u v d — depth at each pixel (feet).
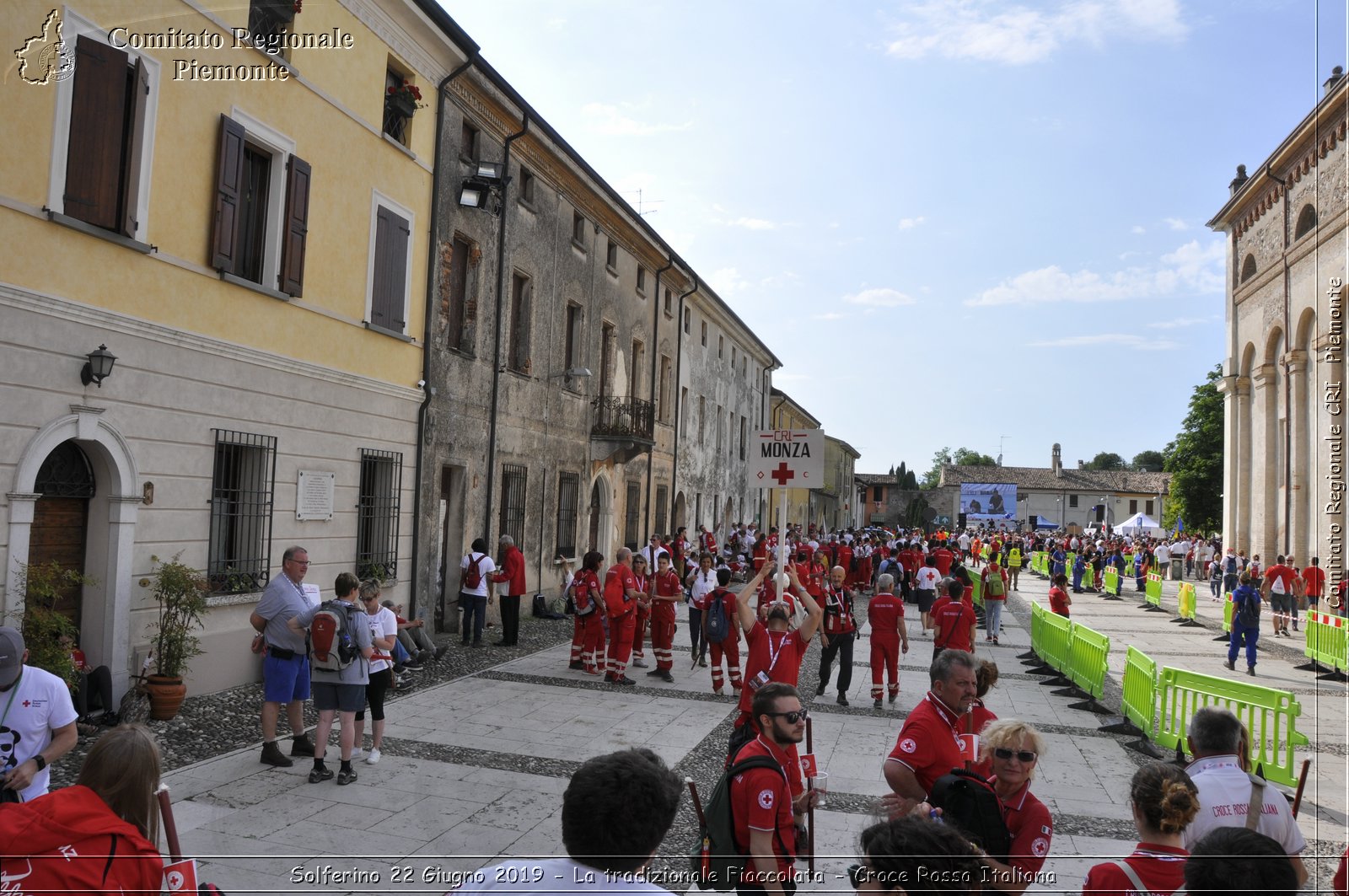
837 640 40.73
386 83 46.55
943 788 12.95
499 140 58.59
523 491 63.05
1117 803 26.43
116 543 29.91
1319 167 89.25
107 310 29.04
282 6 38.06
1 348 25.81
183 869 10.67
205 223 33.60
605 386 80.59
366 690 25.68
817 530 131.44
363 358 44.19
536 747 29.89
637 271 87.51
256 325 36.52
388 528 46.32
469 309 55.77
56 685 16.26
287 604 26.73
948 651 15.23
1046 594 110.63
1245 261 110.63
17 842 9.68
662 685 41.81
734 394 135.44
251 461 36.86
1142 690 33.68
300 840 20.81
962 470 333.01
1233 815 13.66
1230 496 111.86
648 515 91.81
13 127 26.05
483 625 55.16
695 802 13.83
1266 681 50.39
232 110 34.81
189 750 27.48
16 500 26.27
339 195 41.96
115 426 29.60
